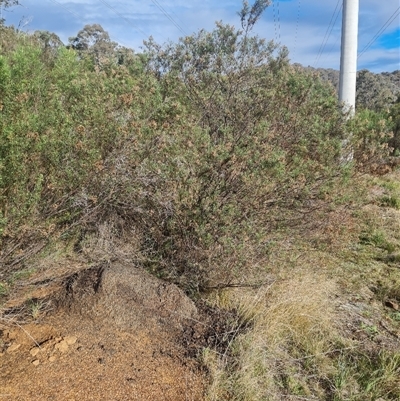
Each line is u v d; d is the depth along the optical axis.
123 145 2.79
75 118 2.84
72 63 3.52
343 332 3.08
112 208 3.27
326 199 3.58
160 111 3.22
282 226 3.39
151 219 3.14
